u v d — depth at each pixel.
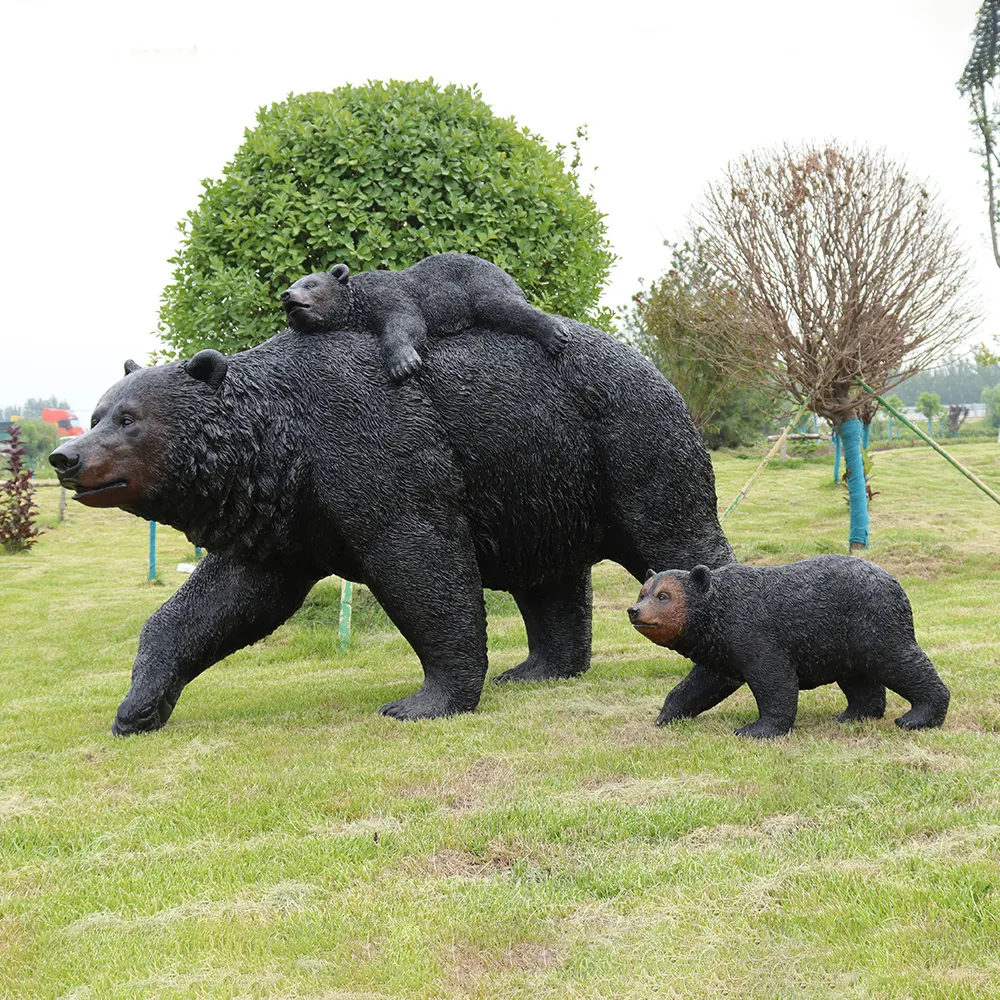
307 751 5.29
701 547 6.23
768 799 4.20
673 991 2.85
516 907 3.38
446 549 5.86
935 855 3.59
